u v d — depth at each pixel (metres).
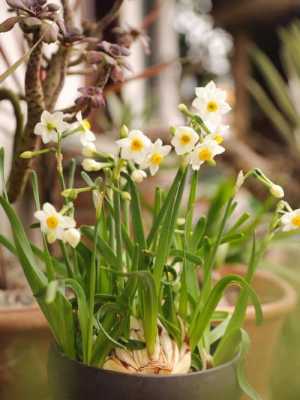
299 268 1.47
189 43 4.73
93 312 0.73
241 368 0.75
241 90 4.08
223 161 1.87
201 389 0.70
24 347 0.87
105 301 0.74
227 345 0.76
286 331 1.16
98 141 1.68
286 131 2.27
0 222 1.33
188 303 0.79
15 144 0.97
